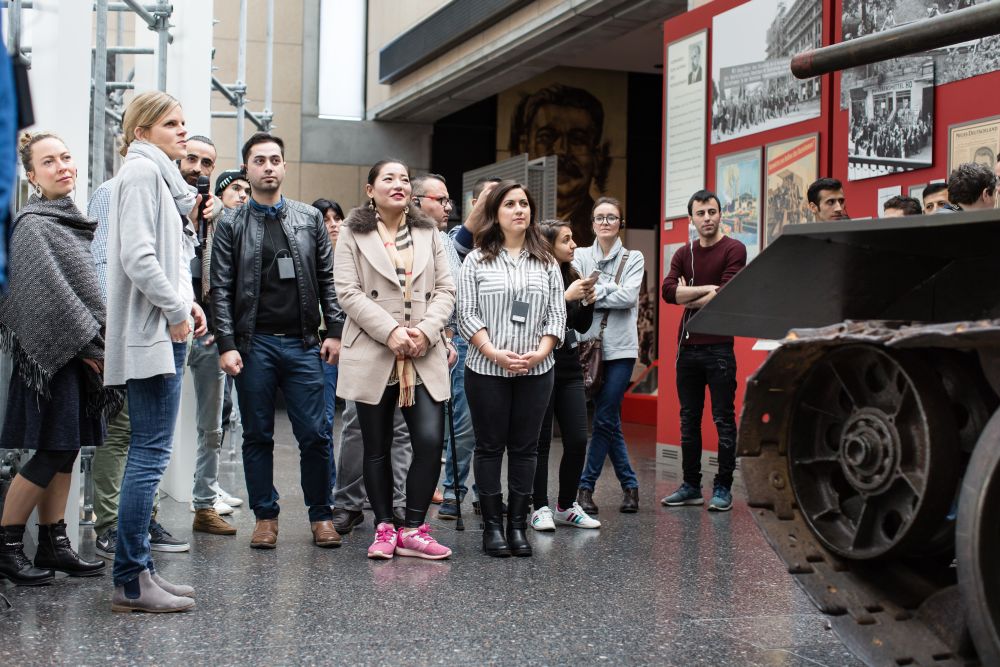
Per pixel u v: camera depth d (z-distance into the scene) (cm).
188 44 685
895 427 248
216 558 476
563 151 1759
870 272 282
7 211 207
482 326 499
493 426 498
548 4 1160
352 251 489
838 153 757
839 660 327
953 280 282
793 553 270
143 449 376
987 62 632
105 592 407
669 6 1057
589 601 403
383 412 489
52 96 462
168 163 398
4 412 457
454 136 1730
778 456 277
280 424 1193
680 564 476
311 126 1659
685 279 661
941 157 666
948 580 269
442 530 566
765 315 295
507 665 319
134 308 373
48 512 430
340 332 518
